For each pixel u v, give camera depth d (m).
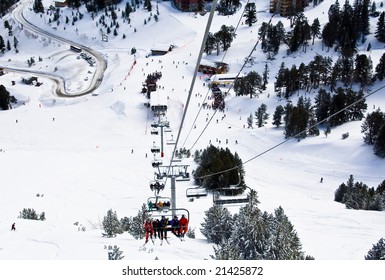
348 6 153.62
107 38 188.62
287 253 22.62
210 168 55.53
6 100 127.69
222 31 155.88
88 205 52.97
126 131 103.00
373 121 79.75
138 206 51.69
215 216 28.28
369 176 72.44
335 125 97.75
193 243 26.31
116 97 119.25
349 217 39.34
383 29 149.88
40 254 24.17
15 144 97.00
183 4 198.25
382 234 33.84
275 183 69.75
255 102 119.25
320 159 80.12
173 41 177.38
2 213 49.22
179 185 58.84
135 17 197.75
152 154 78.88
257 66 147.75
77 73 160.75
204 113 112.81
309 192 66.56
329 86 123.12
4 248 25.77
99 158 77.88
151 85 117.75
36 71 167.25
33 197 56.16
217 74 136.38
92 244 25.77
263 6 197.25
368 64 119.12
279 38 151.12
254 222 23.45
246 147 89.69
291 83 119.00
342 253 29.14
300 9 180.88
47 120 108.38
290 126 88.75
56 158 78.12
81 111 114.69
